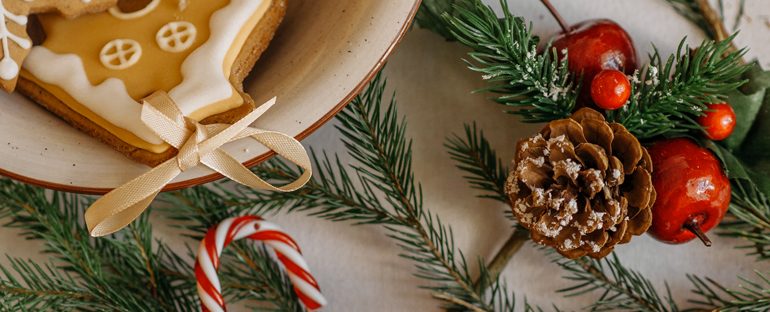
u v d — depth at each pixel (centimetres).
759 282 41
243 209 40
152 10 36
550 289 41
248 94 36
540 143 36
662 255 41
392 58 41
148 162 35
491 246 41
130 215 35
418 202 41
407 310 41
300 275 39
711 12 41
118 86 35
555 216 36
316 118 35
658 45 41
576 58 38
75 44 36
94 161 35
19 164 35
